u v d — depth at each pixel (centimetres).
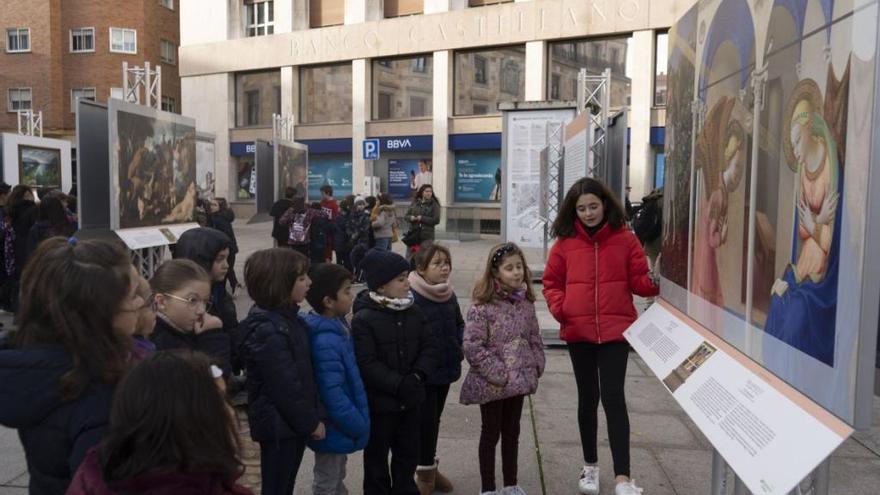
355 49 2478
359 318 323
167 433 133
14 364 166
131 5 3309
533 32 2184
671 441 445
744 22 219
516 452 358
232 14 2736
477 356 340
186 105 2805
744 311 211
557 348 700
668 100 330
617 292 356
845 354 148
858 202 146
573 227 371
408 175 2506
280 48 2611
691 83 283
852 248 148
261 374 275
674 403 527
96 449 145
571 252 366
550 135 1184
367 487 330
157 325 247
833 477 389
